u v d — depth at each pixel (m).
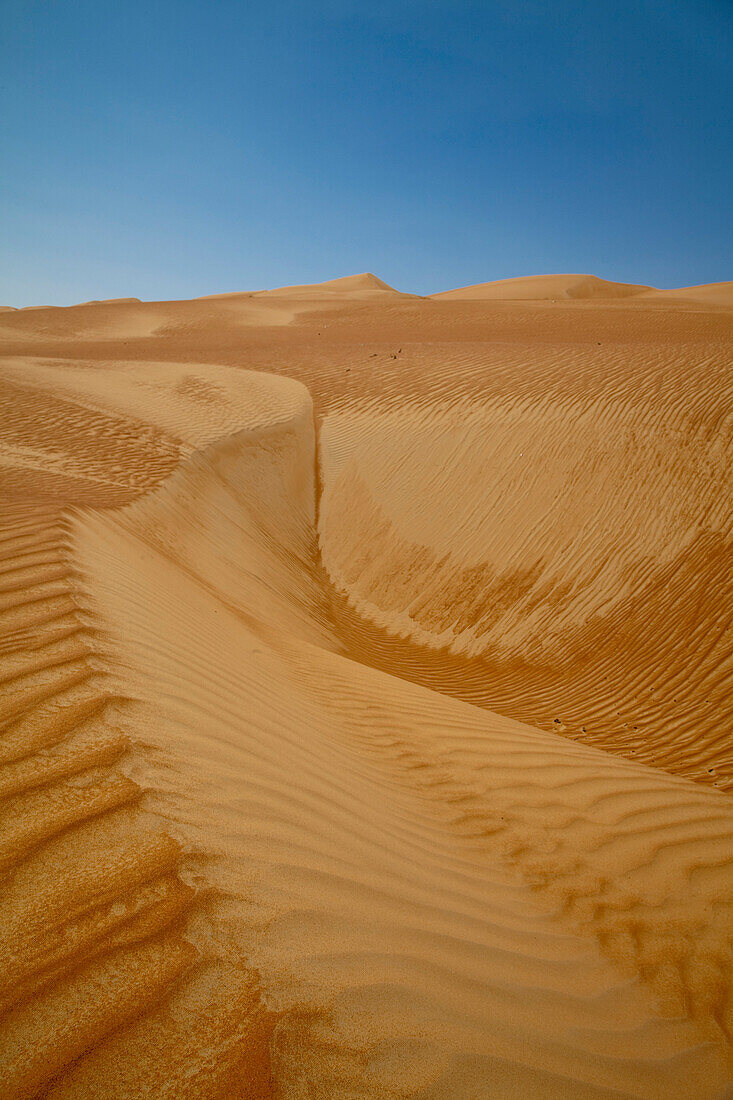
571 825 4.04
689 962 2.89
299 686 5.25
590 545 10.30
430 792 4.12
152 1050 1.50
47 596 3.90
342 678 6.11
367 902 2.34
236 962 1.80
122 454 11.16
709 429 11.23
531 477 11.80
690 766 5.91
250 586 8.65
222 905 1.98
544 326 31.25
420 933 2.31
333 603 10.83
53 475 9.18
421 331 31.62
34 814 2.15
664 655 8.23
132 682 3.20
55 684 2.95
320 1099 1.50
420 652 9.83
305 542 12.38
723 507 9.88
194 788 2.55
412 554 11.62
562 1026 2.14
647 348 17.50
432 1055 1.74
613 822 4.17
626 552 9.96
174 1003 1.63
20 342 32.25
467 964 2.26
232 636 5.55
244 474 12.72
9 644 3.25
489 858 3.42
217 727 3.25
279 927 1.99
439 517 12.02
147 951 1.75
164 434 12.80
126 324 40.66
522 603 10.02
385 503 12.77
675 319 31.25
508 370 16.64
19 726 2.60
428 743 4.97
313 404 16.92
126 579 4.99
